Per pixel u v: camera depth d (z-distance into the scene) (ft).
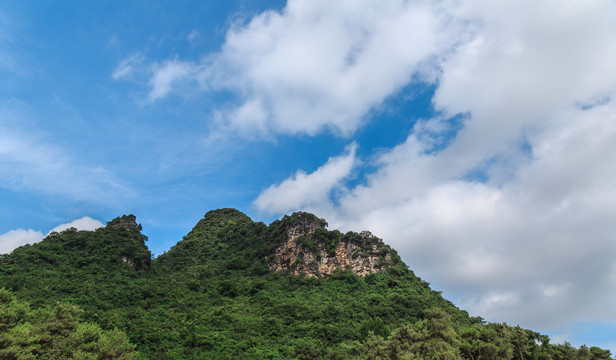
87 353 138.82
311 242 353.92
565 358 171.12
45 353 135.03
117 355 152.05
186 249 469.57
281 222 402.11
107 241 330.95
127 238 347.97
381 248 348.79
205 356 195.31
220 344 209.77
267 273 351.87
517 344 170.50
